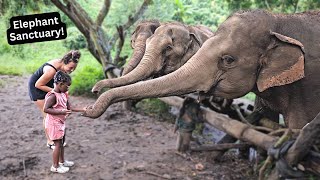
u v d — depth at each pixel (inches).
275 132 150.9
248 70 143.9
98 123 275.0
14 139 234.5
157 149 219.0
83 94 382.0
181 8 562.3
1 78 486.6
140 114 305.1
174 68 213.8
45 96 184.4
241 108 218.8
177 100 237.9
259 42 142.6
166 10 510.3
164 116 297.3
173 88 139.9
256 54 143.0
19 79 491.2
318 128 118.5
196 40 219.8
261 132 163.2
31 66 592.1
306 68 151.9
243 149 200.1
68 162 191.2
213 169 190.9
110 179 176.4
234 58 142.4
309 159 126.5
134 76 194.5
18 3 355.9
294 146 122.7
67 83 172.9
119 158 203.5
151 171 185.9
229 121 175.0
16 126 265.1
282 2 334.6
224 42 143.6
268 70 142.9
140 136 246.1
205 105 211.5
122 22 560.1
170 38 210.2
